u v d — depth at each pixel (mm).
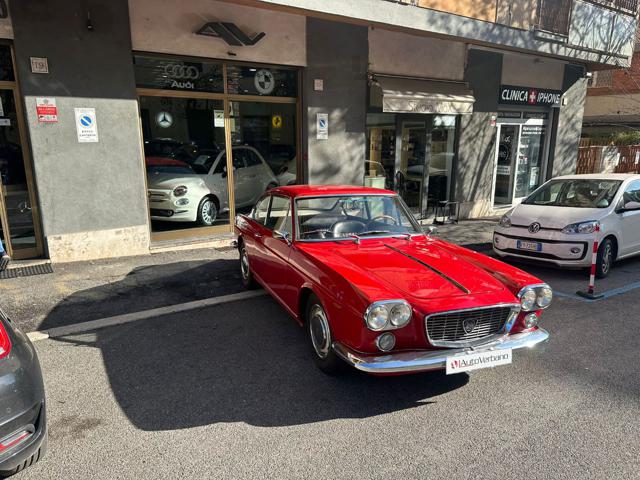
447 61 10938
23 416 2576
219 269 7082
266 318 5348
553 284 6746
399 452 3070
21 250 7078
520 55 12320
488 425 3371
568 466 2936
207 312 5516
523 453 3061
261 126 9016
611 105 23734
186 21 7570
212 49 7914
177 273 6832
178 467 2920
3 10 6184
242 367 4219
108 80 7020
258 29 8289
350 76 9570
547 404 3645
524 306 3754
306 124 9234
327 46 9141
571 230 6848
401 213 5254
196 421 3404
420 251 4500
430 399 3719
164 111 7840
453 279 3816
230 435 3244
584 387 3904
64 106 6738
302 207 4832
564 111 14094
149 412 3514
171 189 8117
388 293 3441
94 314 5348
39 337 4742
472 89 11508
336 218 4906
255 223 5836
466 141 11703
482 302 3557
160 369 4172
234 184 8914
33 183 6938
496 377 4074
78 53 6734
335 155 9711
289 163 9516
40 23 6414
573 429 3320
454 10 9609
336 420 3428
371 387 3896
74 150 6914
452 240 9547
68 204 7000
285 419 3436
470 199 12227
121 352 4496
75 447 3109
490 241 9469
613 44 13680
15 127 6715
